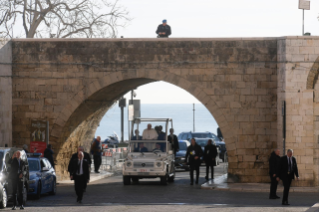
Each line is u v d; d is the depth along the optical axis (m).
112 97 51.62
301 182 41.75
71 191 39.59
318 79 41.97
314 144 42.34
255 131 43.91
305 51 41.81
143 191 38.50
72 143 50.47
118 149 67.62
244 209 27.33
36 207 28.28
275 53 43.69
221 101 44.00
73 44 45.25
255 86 43.88
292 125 41.72
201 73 44.12
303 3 45.44
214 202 31.42
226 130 43.94
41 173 34.03
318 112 42.34
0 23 58.06
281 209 27.36
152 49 44.50
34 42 45.53
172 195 35.62
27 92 45.66
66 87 45.38
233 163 43.91
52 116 45.56
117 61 44.72
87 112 49.25
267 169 43.78
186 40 44.16
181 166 59.06
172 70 44.28
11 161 27.61
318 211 24.61
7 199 28.39
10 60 45.44
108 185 43.94
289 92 41.75
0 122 44.00
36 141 45.22
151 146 44.06
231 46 43.94
